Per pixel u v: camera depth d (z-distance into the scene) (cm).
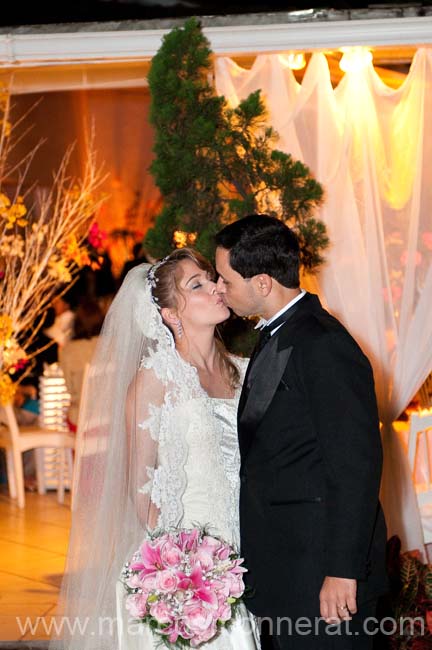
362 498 258
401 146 452
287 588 273
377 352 452
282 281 282
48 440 730
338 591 259
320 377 265
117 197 1000
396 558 419
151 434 293
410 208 452
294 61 450
